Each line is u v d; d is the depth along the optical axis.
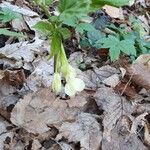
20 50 0.28
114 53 0.28
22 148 0.22
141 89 0.28
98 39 0.30
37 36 0.30
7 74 0.25
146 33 0.39
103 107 0.25
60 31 0.14
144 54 0.29
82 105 0.25
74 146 0.23
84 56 0.30
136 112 0.26
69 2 0.13
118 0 0.12
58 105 0.24
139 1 0.43
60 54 0.15
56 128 0.23
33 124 0.23
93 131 0.23
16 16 0.28
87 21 0.33
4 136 0.22
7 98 0.24
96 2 0.12
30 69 0.27
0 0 0.32
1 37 0.29
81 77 0.27
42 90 0.25
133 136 0.24
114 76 0.28
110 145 0.23
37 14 0.32
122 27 0.35
